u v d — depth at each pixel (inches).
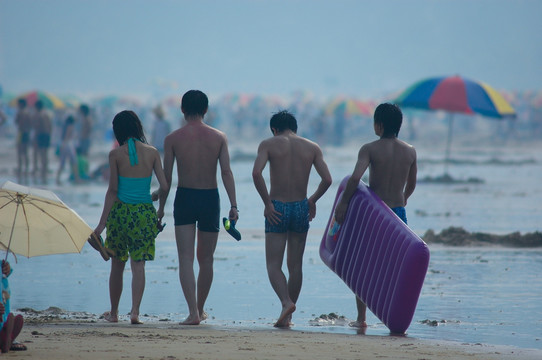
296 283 1090.1
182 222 1059.9
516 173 4638.3
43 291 1289.4
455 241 1881.2
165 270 1504.7
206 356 718.5
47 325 960.9
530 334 968.3
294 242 1085.8
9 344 717.3
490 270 1509.6
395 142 1063.0
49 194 827.4
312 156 1079.0
